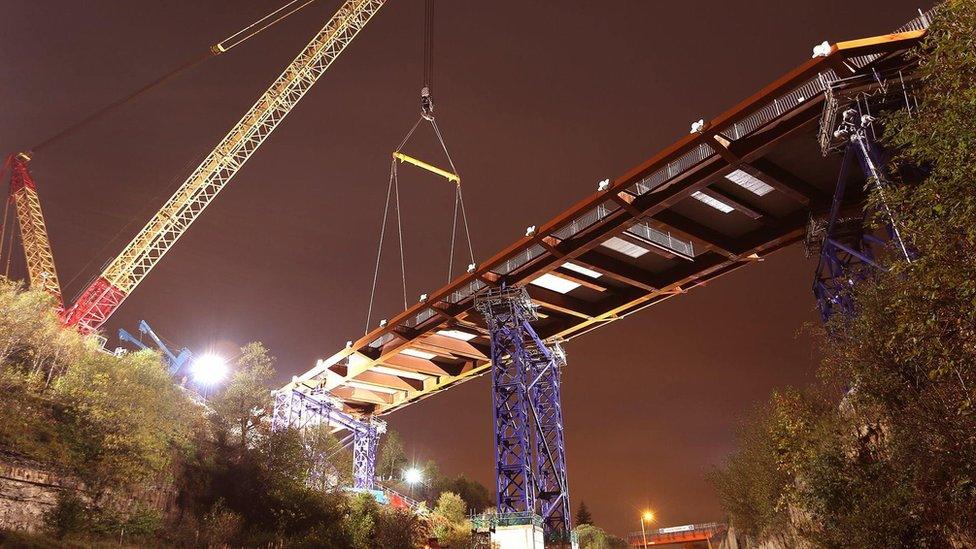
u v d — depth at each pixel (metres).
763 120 38.97
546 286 59.34
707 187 44.47
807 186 43.81
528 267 54.62
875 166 28.81
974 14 10.86
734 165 40.84
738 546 52.91
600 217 48.69
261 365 51.84
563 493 49.28
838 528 22.55
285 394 75.25
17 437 31.05
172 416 44.47
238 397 49.84
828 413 26.14
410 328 67.75
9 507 28.41
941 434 16.31
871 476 21.77
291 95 96.12
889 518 19.23
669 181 44.19
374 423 83.44
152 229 89.12
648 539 107.38
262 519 44.03
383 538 50.84
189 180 91.50
